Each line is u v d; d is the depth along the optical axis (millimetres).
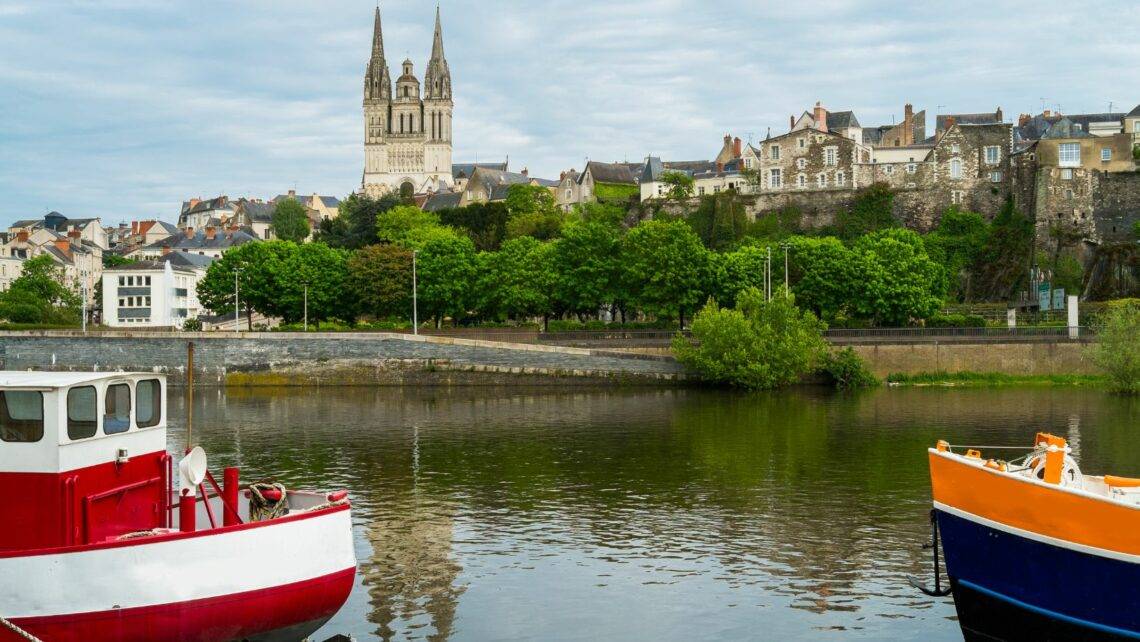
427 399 92625
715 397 92875
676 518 41750
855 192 165000
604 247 120188
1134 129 169500
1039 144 154875
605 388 103438
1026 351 108062
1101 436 64250
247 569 23375
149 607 22359
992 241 153625
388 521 41375
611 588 32594
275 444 62188
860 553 36406
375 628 29125
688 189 180000
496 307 125188
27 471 22797
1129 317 97438
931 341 108125
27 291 153125
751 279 117625
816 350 100000
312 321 132750
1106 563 24141
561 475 51219
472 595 31938
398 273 124562
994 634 26547
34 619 21891
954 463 26656
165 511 25844
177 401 90688
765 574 34000
